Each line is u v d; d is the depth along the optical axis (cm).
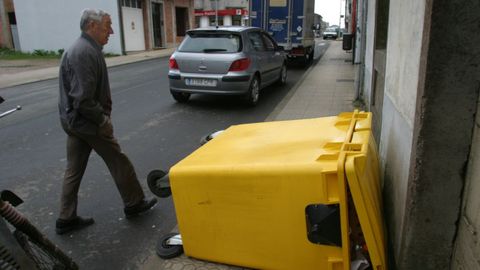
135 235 362
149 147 612
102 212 405
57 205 426
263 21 1538
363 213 225
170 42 3070
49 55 2425
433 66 206
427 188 223
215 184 266
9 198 239
